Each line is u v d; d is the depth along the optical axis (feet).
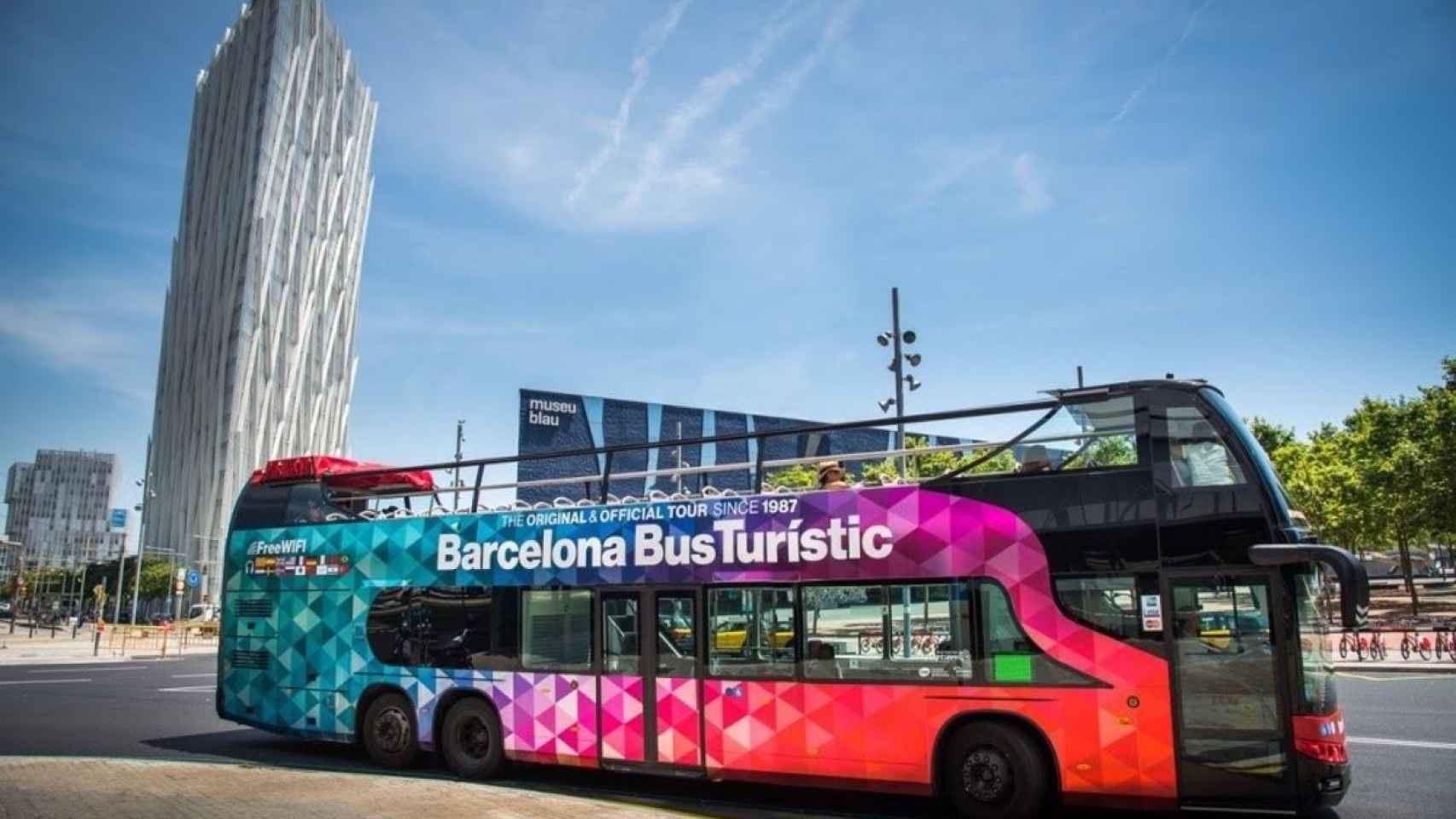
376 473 45.09
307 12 369.91
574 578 37.81
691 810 32.45
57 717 58.59
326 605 43.96
